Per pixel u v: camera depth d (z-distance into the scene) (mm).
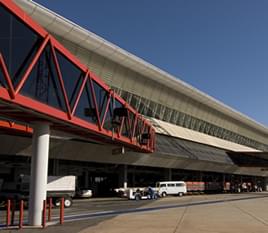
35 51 19328
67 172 59906
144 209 35656
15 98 17750
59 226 21562
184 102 82375
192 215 29547
